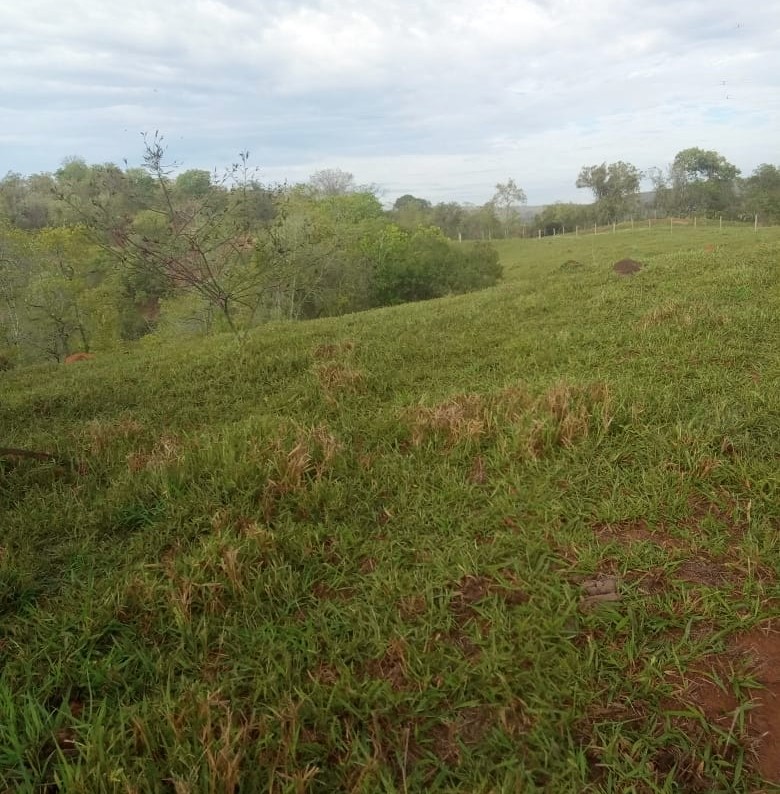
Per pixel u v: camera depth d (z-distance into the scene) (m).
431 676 2.30
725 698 2.14
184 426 5.64
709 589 2.61
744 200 63.78
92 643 2.62
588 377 5.54
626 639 2.41
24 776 1.98
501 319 9.15
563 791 1.82
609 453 3.93
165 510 3.69
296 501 3.63
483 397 5.07
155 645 2.61
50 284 20.45
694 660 2.29
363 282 29.52
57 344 22.64
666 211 67.75
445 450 4.26
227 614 2.74
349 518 3.49
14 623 2.82
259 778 1.94
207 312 18.11
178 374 7.67
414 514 3.48
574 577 2.79
